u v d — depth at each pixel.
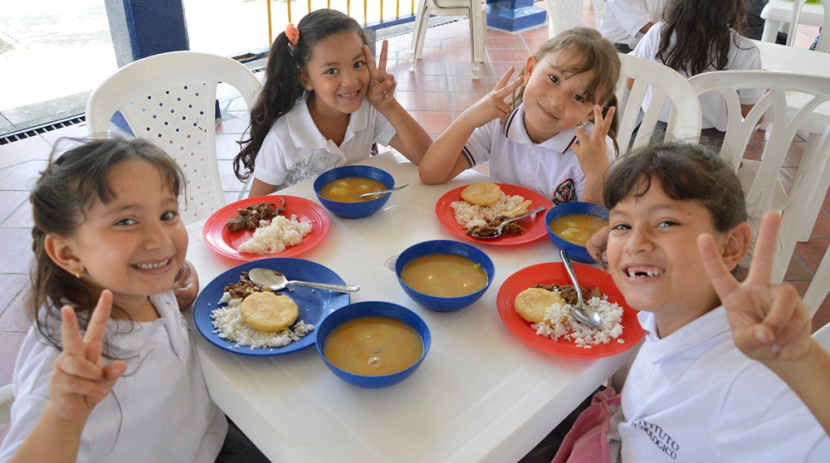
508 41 5.50
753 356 0.61
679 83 1.76
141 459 0.96
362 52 1.63
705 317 0.84
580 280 1.16
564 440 1.10
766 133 3.58
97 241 0.83
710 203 0.84
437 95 4.21
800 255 2.55
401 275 1.15
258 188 1.82
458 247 1.21
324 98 1.66
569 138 1.55
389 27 5.64
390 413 0.88
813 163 1.85
